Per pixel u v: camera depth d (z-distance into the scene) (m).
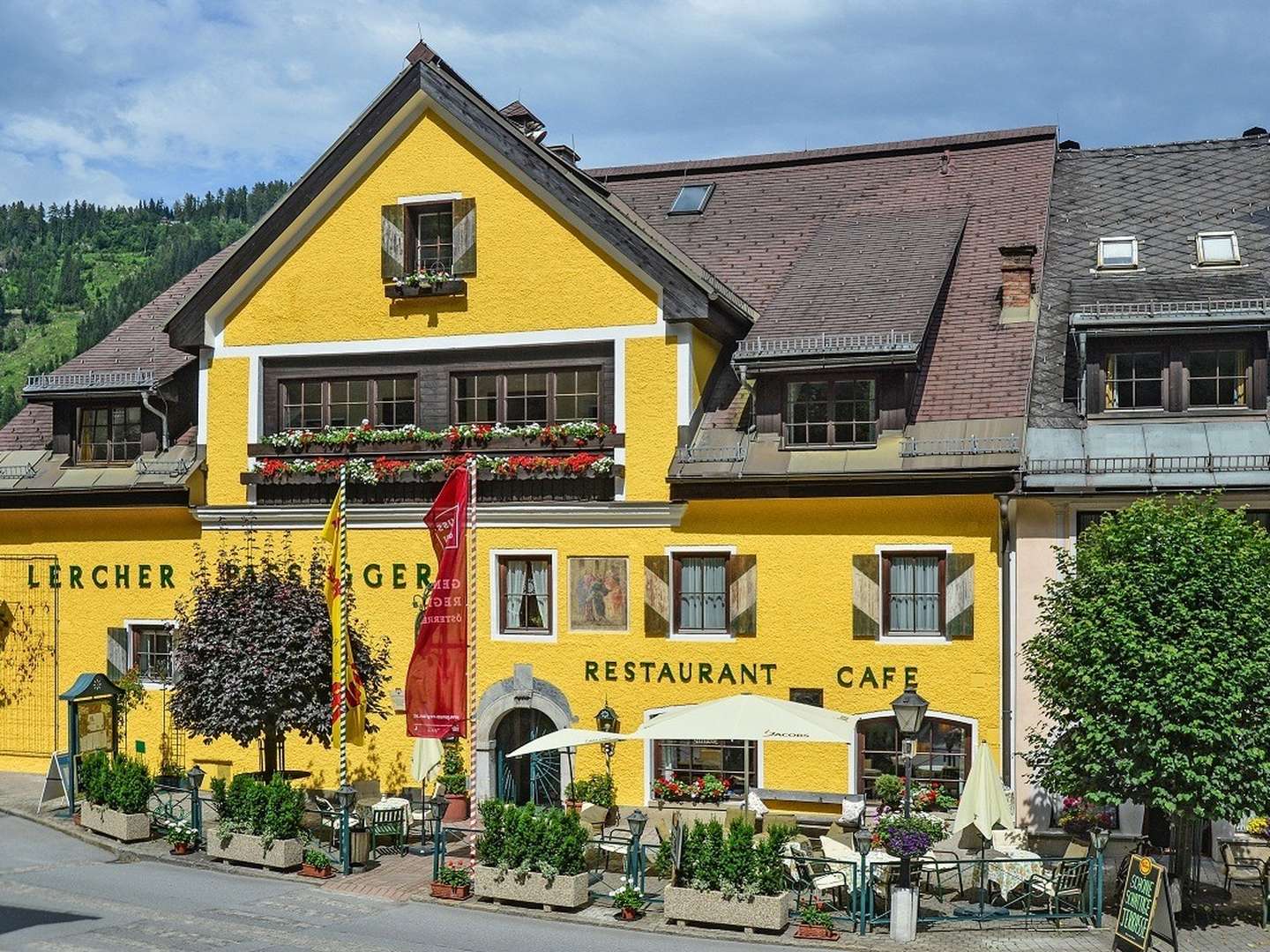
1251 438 20.73
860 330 22.52
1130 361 21.77
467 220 24.47
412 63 24.64
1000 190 27.28
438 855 18.75
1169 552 17.08
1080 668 17.14
